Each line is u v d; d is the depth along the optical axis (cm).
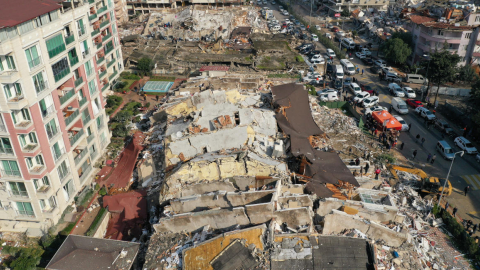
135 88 7631
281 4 15400
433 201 4556
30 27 3600
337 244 3206
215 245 3266
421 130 6312
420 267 3225
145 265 3350
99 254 3531
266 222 3478
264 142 4584
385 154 5397
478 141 5922
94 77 4941
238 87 6112
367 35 11431
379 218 3556
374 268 3045
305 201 3609
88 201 4584
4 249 4003
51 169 3956
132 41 9775
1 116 3516
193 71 8169
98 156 5109
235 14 11300
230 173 4094
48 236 4047
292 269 3048
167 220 3584
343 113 6675
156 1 12988
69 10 4262
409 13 10431
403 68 8969
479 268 3594
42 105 3825
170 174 4194
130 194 4419
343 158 5175
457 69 7475
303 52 9506
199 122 4697
